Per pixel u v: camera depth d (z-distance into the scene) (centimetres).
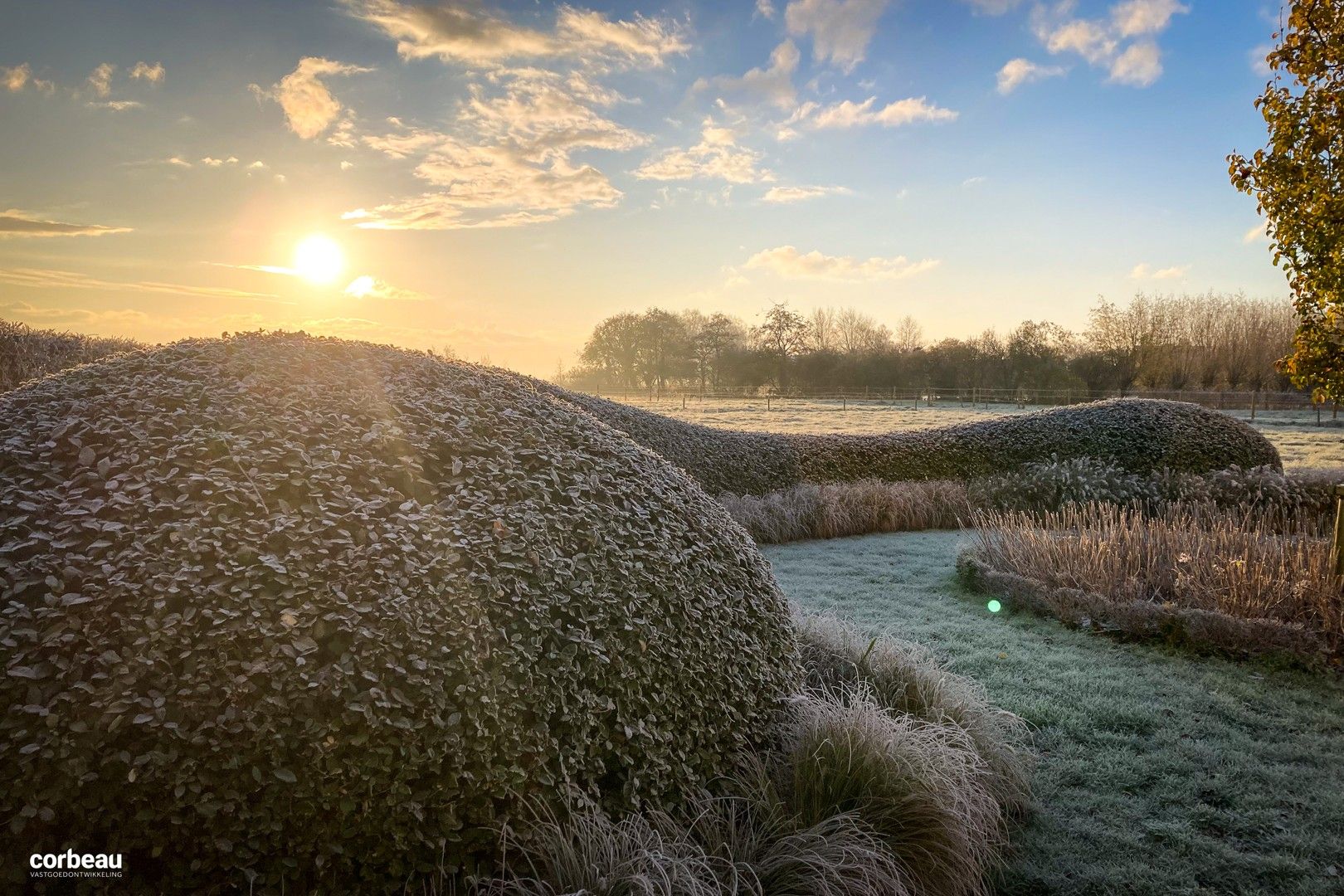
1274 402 3781
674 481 385
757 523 1051
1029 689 509
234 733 204
